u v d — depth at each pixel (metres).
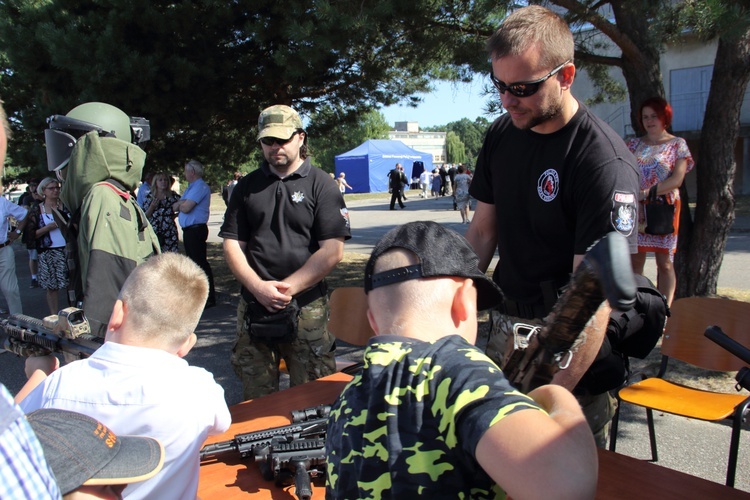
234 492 1.99
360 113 9.23
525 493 0.87
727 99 5.29
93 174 2.73
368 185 39.28
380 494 1.05
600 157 2.04
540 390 1.10
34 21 7.25
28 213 7.22
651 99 4.86
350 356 5.60
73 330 2.37
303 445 2.05
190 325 1.94
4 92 8.76
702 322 3.20
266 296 3.11
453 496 1.01
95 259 2.60
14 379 5.21
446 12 5.54
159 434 1.75
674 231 4.93
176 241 7.98
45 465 0.81
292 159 3.20
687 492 1.84
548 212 2.19
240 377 3.35
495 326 2.45
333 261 3.20
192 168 7.55
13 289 7.11
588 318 1.09
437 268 1.16
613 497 1.82
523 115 2.09
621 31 5.33
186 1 6.73
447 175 32.50
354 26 5.19
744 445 3.60
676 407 2.95
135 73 6.62
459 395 1.01
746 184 19.81
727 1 3.62
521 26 2.00
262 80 7.79
